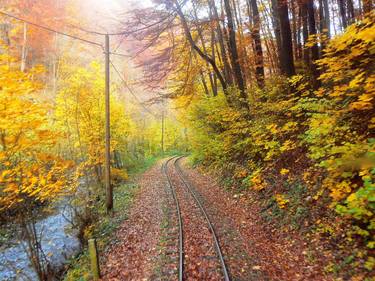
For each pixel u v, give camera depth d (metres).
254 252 7.17
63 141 14.11
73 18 21.98
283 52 11.17
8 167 7.66
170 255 7.66
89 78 16.25
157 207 12.88
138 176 24.67
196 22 15.29
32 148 8.42
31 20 19.31
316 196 7.30
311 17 13.33
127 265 7.83
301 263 6.12
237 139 14.28
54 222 14.13
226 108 15.03
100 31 21.64
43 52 24.91
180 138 55.06
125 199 15.98
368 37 5.00
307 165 9.17
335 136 6.85
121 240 9.82
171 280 6.41
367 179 4.95
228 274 6.24
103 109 17.48
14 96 6.43
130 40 12.84
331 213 6.75
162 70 14.98
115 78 26.42
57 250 11.46
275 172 10.70
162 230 9.73
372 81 5.28
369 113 6.59
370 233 5.51
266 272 6.17
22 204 8.35
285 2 11.01
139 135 37.50
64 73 20.70
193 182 18.08
